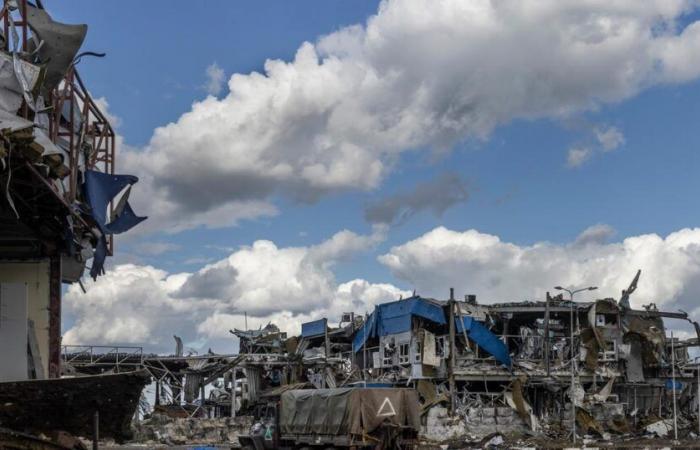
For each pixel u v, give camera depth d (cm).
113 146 2123
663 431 5138
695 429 5175
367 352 5994
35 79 1479
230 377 6181
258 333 6869
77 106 1903
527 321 5778
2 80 1409
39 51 1636
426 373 5209
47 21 1628
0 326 1571
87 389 1410
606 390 5250
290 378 5875
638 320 5519
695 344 5769
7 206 1596
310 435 3247
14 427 1384
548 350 5200
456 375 5125
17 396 1374
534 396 5394
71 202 1738
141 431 4681
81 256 1917
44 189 1523
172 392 5766
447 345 5244
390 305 5584
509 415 5041
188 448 4191
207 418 5166
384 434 3069
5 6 1534
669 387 5706
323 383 5766
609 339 5462
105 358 5344
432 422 4994
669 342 5928
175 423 4816
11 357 1570
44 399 1391
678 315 5622
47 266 1823
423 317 5359
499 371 5184
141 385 1445
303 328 6494
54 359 1792
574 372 4909
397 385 5331
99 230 1952
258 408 5544
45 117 1653
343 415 3088
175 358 5516
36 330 1792
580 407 5034
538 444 4369
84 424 1434
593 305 5431
